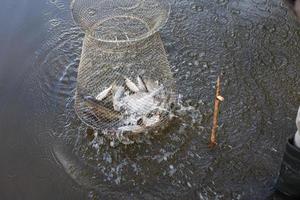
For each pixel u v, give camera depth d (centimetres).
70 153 124
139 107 130
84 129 129
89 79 138
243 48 155
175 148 123
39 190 114
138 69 138
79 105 135
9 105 138
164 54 138
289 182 104
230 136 126
